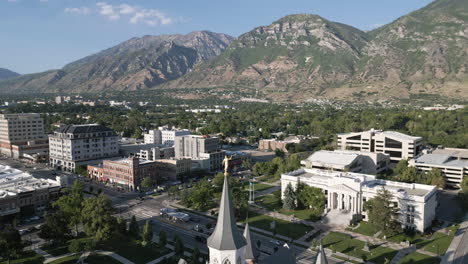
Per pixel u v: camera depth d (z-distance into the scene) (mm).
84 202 132375
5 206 146500
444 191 191625
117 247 122562
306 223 144500
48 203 162375
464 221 145125
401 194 138500
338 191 153125
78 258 113688
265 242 125938
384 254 115750
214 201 175500
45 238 120125
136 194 188125
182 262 69750
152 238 129750
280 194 172375
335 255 115562
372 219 131375
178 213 151875
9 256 105000
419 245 122875
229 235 54594
